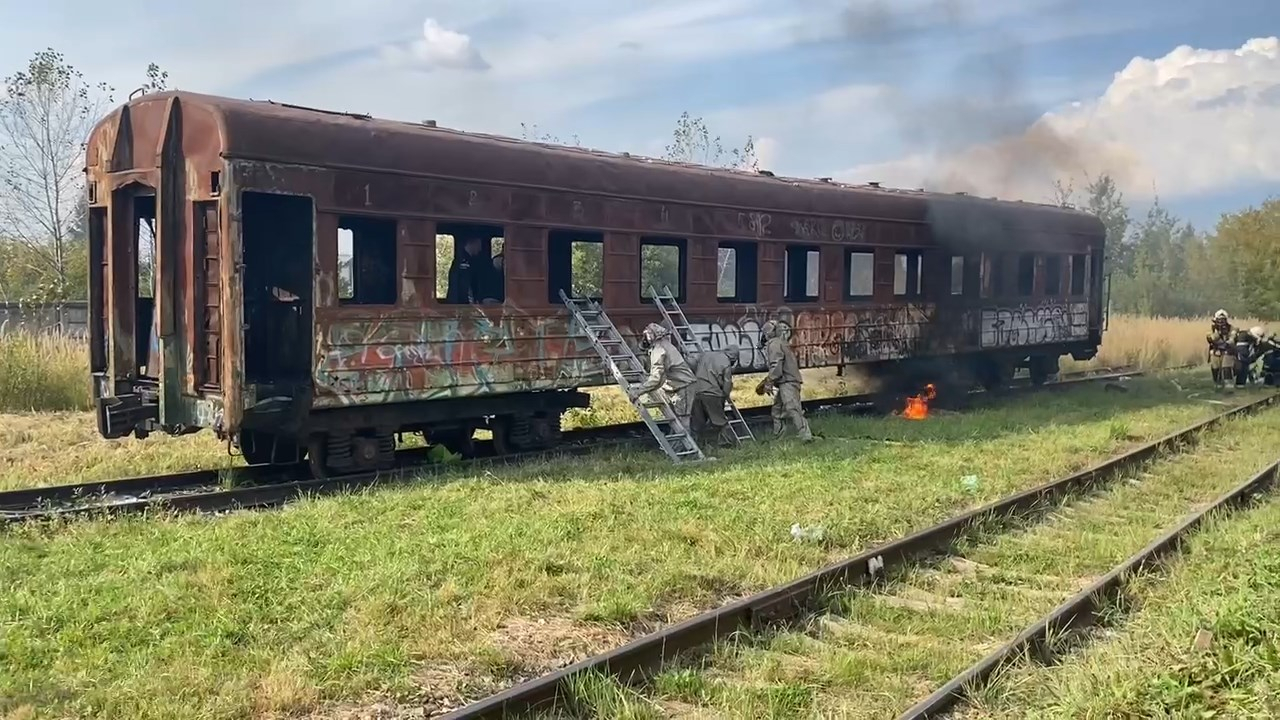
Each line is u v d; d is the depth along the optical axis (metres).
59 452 12.28
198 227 9.77
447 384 11.20
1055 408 17.88
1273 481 10.98
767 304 15.37
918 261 18.72
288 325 10.96
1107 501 10.01
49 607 5.94
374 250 11.72
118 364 10.55
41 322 22.48
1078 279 23.27
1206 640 5.33
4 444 12.69
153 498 8.95
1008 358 21.39
